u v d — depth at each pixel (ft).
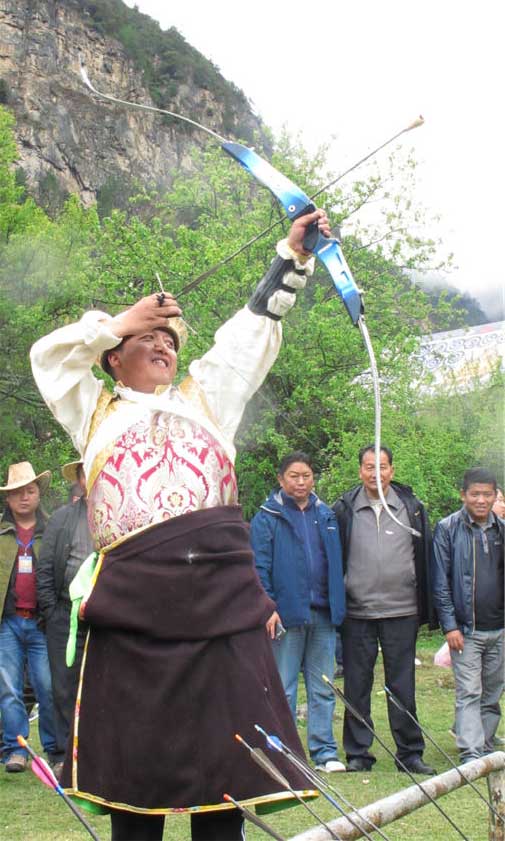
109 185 174.19
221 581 7.86
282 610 19.98
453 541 20.33
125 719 7.63
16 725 19.45
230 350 8.84
